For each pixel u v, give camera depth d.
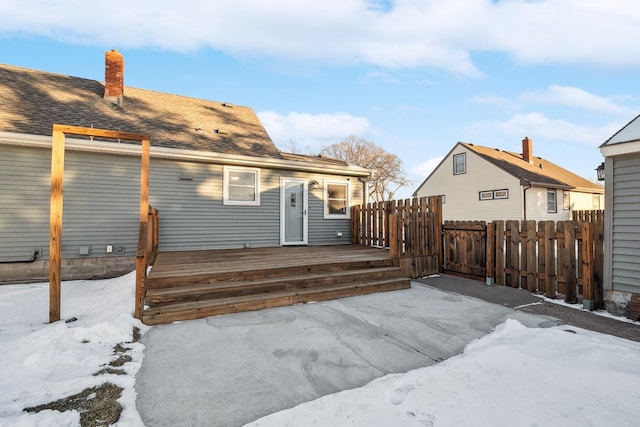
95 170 6.86
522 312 4.21
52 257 3.67
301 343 3.20
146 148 4.21
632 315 3.94
